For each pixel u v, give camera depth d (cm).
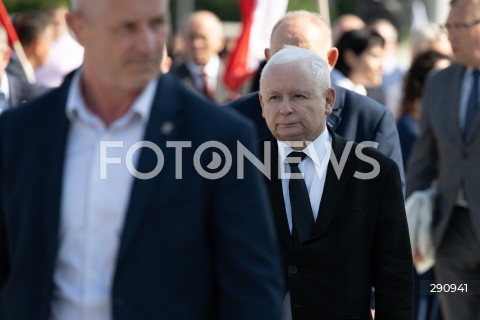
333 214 837
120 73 583
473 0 1250
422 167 1330
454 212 1284
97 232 593
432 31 1953
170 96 602
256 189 592
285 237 842
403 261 845
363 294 839
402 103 1519
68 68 1920
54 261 592
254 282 580
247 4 1738
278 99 845
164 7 587
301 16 1005
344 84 1502
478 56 1266
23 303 599
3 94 1222
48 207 594
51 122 606
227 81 1767
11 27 1400
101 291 591
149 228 581
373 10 3238
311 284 840
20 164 606
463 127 1275
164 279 579
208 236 591
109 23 576
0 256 625
